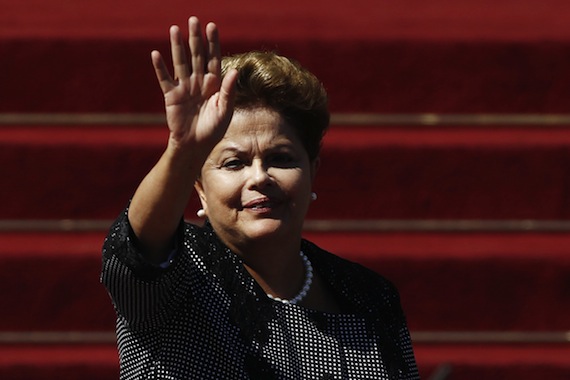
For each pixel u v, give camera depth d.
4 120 17.55
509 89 17.84
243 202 7.88
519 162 16.97
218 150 7.88
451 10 19.72
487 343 16.08
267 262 8.12
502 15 19.41
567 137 17.34
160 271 6.95
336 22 18.83
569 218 17.03
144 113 17.77
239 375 7.50
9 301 15.79
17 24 18.33
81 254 15.82
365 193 16.97
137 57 17.69
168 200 6.82
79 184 16.78
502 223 17.00
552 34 18.03
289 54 17.77
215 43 6.91
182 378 7.38
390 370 8.20
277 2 20.12
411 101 17.89
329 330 8.13
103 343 15.85
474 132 17.67
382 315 8.57
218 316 7.57
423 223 16.98
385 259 16.00
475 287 16.05
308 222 16.94
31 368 15.11
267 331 7.72
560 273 16.05
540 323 16.11
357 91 17.86
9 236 16.53
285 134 7.90
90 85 17.67
